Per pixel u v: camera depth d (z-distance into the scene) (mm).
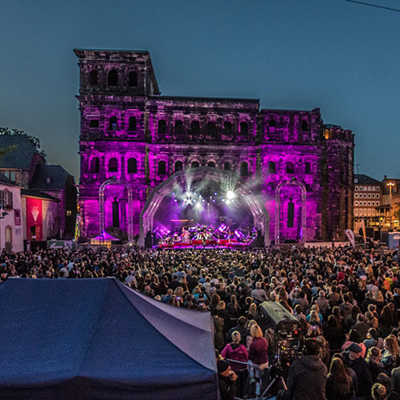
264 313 11203
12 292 7301
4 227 41250
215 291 14141
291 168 60812
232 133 59625
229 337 10570
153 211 54375
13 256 28844
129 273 19484
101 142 55000
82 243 49156
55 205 62812
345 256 28281
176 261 25906
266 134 59438
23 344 6023
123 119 56656
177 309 8438
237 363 9156
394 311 12664
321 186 62188
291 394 6512
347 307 12219
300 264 23484
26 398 5199
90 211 55594
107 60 56938
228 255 31094
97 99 56156
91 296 7035
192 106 58500
